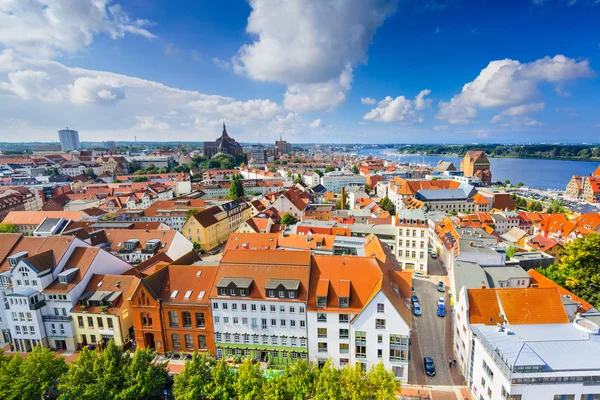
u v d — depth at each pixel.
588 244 73.75
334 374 45.12
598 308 68.56
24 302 64.00
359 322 55.56
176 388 45.66
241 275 62.25
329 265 62.62
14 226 130.62
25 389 46.16
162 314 62.47
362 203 179.12
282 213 164.00
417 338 68.12
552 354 44.59
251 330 60.66
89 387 45.50
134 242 98.00
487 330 50.47
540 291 55.66
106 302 64.50
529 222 149.75
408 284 63.44
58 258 69.38
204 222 133.25
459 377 56.84
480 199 193.50
